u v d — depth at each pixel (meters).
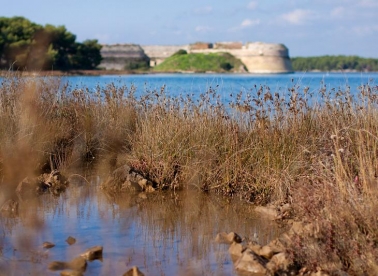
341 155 7.29
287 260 5.69
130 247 6.37
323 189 6.50
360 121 8.34
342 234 5.65
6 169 9.41
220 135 9.42
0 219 7.38
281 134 8.80
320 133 8.81
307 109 9.44
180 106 11.05
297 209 7.15
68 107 12.45
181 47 131.38
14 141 9.80
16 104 10.75
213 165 9.15
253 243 6.36
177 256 6.09
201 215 7.72
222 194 8.84
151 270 5.68
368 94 8.81
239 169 8.84
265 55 120.62
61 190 9.00
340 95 9.64
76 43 70.19
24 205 8.09
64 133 11.30
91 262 5.89
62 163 10.18
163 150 9.46
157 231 6.97
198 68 117.31
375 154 6.90
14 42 45.50
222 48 126.94
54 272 5.57
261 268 5.61
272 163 8.53
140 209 7.98
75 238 6.62
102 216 7.59
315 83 36.09
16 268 5.65
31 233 6.80
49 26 62.25
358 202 5.86
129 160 10.00
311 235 5.87
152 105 12.12
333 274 5.43
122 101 12.54
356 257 5.48
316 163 7.71
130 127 11.68
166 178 9.31
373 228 5.60
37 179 9.18
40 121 10.47
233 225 7.25
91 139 11.48
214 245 6.45
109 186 9.12
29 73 13.11
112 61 116.75
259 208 7.88
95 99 12.98
